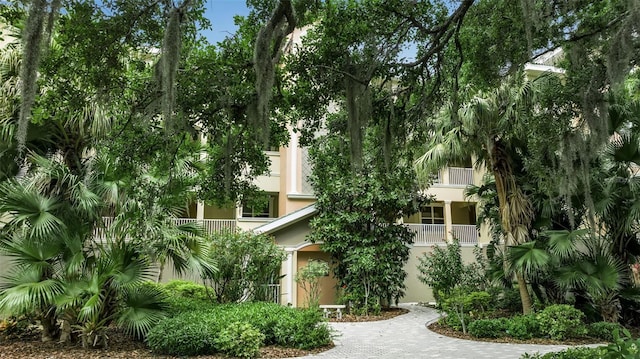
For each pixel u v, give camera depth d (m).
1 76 7.30
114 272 6.99
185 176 8.41
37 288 6.49
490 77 5.76
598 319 9.14
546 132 6.43
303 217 13.39
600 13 5.15
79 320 7.09
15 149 7.35
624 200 8.99
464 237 15.54
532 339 8.14
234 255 10.59
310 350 7.34
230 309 8.37
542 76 8.10
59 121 7.18
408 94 5.82
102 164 7.48
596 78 5.41
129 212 7.23
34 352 6.92
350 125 5.02
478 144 10.02
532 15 4.12
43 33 3.54
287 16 4.12
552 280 9.13
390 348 7.56
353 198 12.48
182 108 4.95
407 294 14.61
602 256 8.66
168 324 6.95
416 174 10.25
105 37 4.13
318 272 11.80
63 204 7.03
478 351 7.23
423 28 5.04
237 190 6.71
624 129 8.86
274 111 6.07
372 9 4.99
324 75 5.21
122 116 5.70
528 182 9.66
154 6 4.14
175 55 3.89
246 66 4.93
